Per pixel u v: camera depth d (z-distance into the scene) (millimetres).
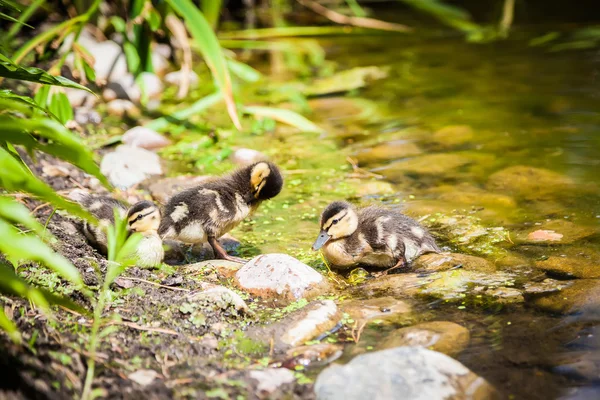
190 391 4770
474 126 11328
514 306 6078
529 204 8398
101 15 14367
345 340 5621
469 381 4891
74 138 4816
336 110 12523
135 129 10914
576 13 19156
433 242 7367
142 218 6781
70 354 4879
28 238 4129
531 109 12039
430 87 13625
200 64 15469
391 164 9922
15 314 5219
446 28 18531
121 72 13250
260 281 6535
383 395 4688
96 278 6184
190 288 6367
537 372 5074
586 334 5562
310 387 4934
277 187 7902
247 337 5617
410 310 6094
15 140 4723
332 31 18375
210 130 11570
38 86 10055
